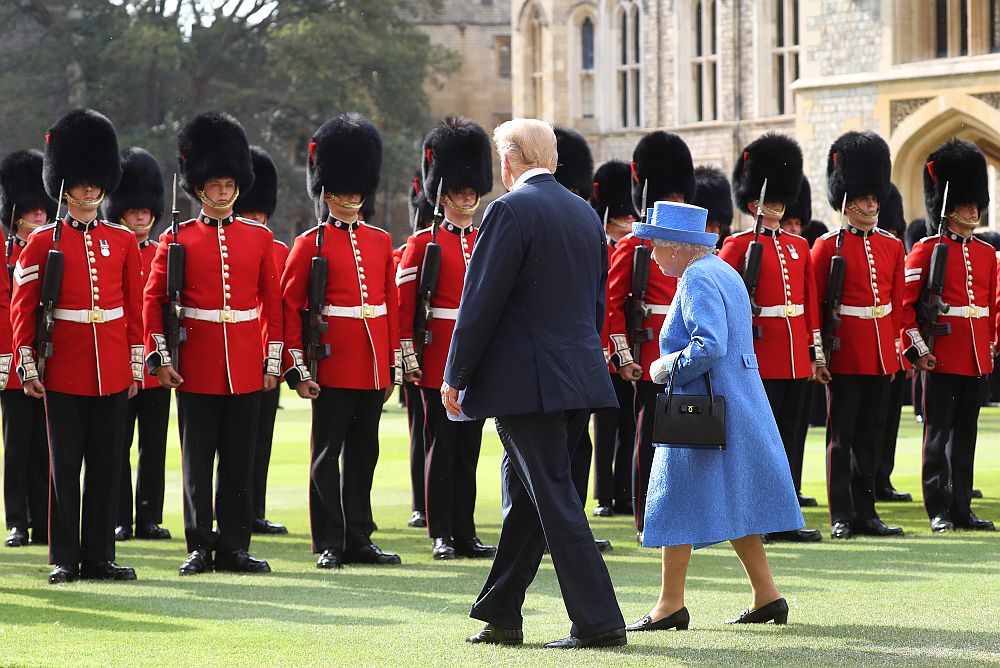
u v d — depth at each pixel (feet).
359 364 35.70
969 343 40.65
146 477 41.06
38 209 44.52
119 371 33.96
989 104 104.32
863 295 40.14
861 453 40.06
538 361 24.62
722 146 160.56
